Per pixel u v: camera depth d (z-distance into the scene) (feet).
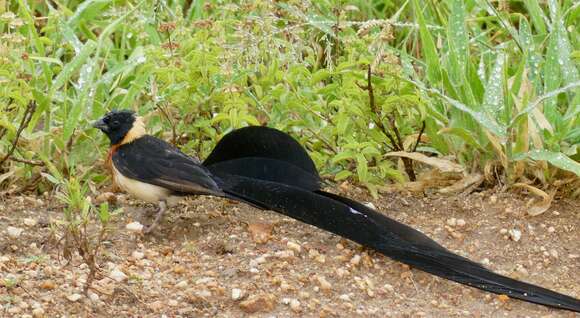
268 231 35.47
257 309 30.66
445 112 39.86
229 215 36.88
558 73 38.93
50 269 31.45
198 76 37.88
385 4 47.44
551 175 37.99
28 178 37.76
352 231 33.47
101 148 38.83
